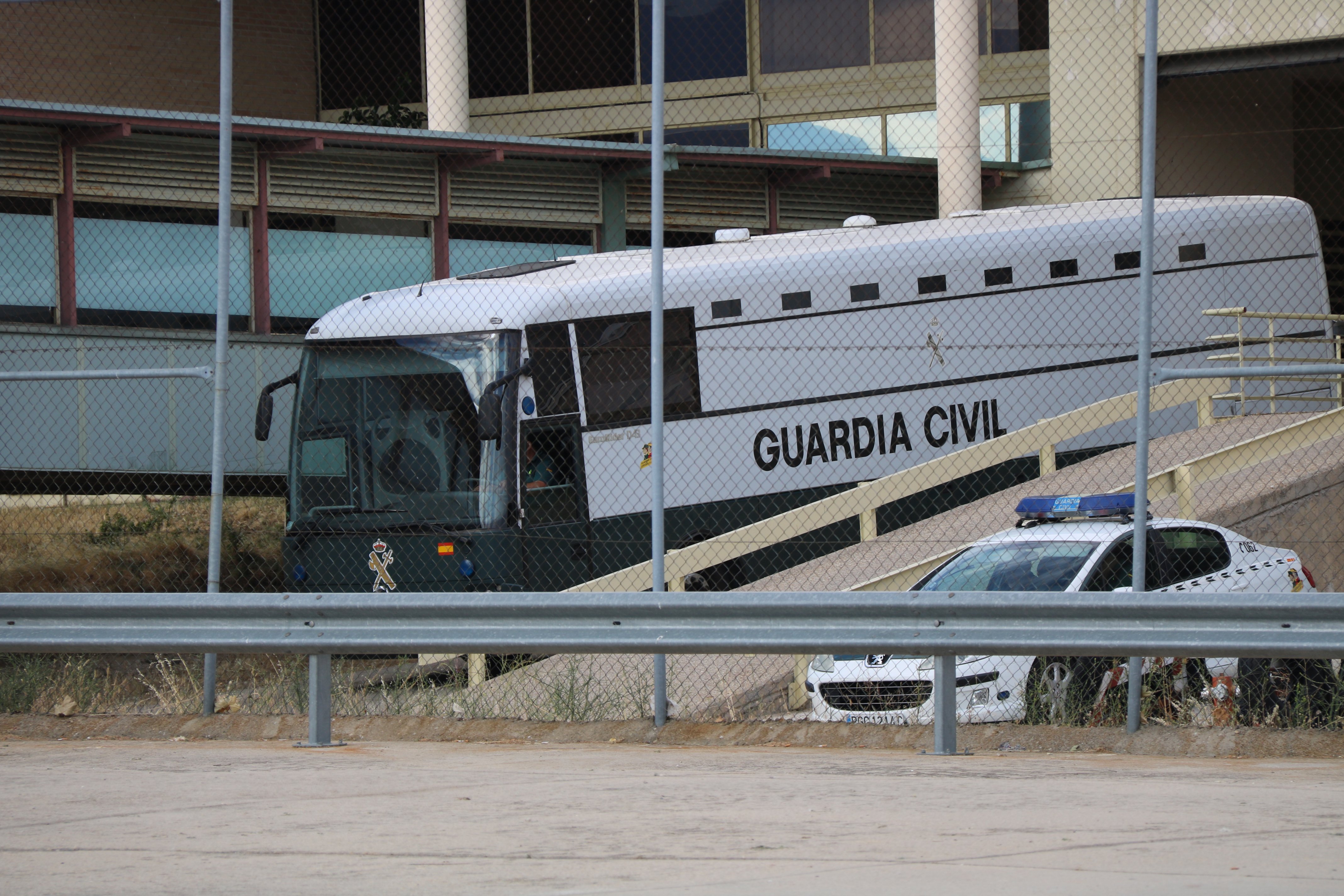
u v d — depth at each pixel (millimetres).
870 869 19266
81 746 32250
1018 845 20688
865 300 59000
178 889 18688
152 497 66562
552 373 52188
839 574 50312
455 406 51344
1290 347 68938
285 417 68438
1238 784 25719
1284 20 77125
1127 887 18203
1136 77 81750
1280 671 33250
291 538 52750
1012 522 52688
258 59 97188
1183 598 28094
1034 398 62375
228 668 46844
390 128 71500
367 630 31219
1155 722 33469
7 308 64812
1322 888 18109
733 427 55969
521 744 32750
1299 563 42469
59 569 59875
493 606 30484
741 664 42188
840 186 87125
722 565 55969
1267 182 94188
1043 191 87500
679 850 20562
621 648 30219
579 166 80125
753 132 96562
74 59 90562
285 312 71625
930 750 31359
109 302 67250
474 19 98438
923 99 93000
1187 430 65250
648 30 96125
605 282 54125
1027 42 90750
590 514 52719
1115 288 64250
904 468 59375
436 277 75688
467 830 22078
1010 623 28906
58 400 63062
